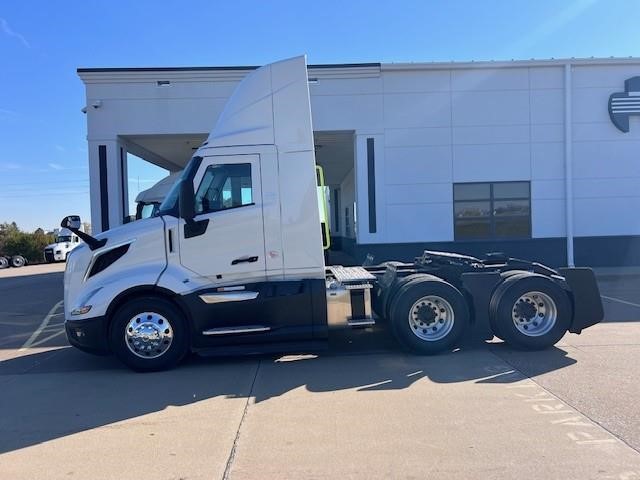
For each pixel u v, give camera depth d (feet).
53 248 142.51
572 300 24.50
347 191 97.86
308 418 16.29
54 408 17.89
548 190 58.80
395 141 58.39
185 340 22.65
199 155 22.94
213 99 56.95
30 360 25.35
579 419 15.62
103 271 22.56
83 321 21.98
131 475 12.76
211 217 22.77
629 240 58.95
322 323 23.30
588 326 24.45
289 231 23.13
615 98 58.13
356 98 57.93
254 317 22.95
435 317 24.08
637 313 33.22
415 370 21.56
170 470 12.98
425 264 28.07
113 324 22.22
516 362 22.33
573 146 58.85
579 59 57.62
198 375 21.67
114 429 15.83
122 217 57.93
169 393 19.34
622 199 58.95
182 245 22.70
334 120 57.98
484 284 24.79
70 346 28.48
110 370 22.97
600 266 59.00
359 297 24.06
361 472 12.60
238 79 56.90
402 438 14.53
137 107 56.65
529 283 24.07
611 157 58.80
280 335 23.03
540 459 13.07
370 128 58.13
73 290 22.59
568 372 20.57
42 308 44.42
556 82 58.39
